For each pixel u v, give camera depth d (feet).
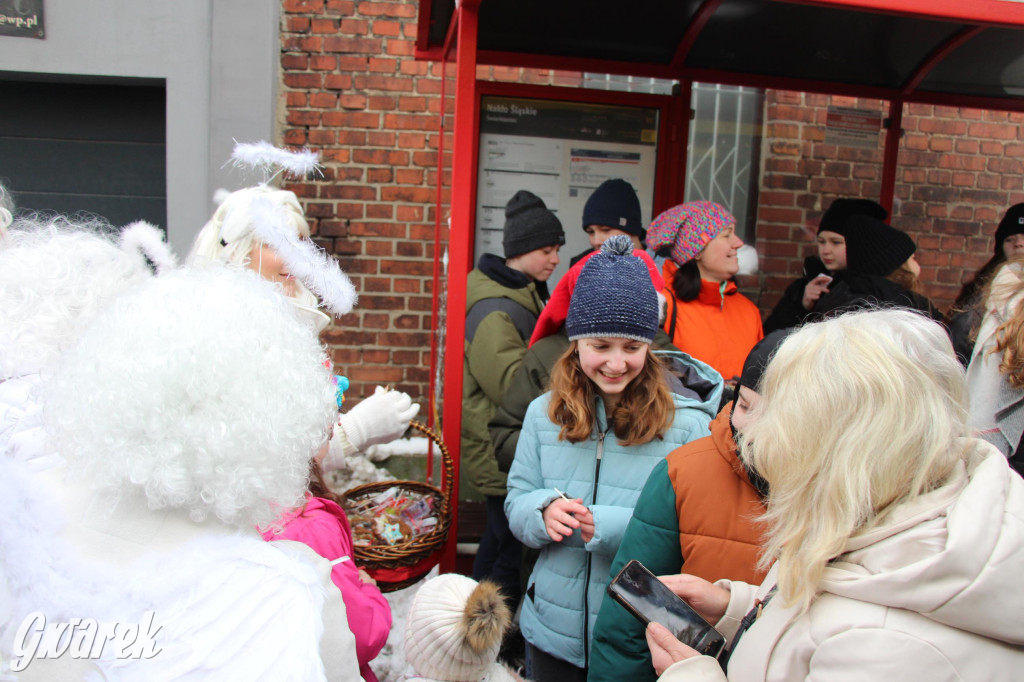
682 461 4.90
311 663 2.54
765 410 3.57
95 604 2.49
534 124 11.59
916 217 14.16
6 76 12.09
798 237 12.89
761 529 4.61
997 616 2.70
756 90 12.39
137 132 12.80
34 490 2.73
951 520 2.83
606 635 4.91
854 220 9.11
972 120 14.08
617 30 10.64
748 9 9.49
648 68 11.80
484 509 10.74
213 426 2.58
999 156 14.16
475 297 9.52
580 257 11.46
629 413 6.01
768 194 12.70
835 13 9.41
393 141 13.03
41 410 2.97
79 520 2.67
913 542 2.86
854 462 3.03
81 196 12.80
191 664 2.46
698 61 11.65
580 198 11.82
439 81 13.02
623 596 4.08
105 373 2.60
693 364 7.29
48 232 4.54
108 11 11.86
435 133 13.06
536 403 6.57
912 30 9.92
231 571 2.65
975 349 6.97
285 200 6.52
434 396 12.23
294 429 2.81
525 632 6.36
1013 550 2.72
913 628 2.78
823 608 3.04
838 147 12.81
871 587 2.86
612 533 5.61
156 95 12.76
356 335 13.29
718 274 8.89
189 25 12.02
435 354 12.13
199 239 6.37
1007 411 6.67
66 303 3.89
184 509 2.73
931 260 14.28
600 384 5.94
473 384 9.24
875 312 3.53
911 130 13.97
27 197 12.72
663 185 12.05
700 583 4.37
